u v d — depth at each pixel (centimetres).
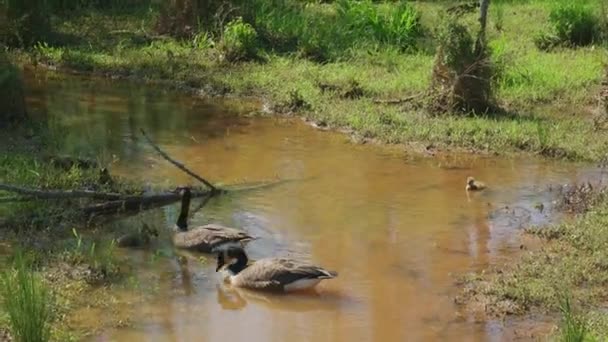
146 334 902
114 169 1372
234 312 955
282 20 2206
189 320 934
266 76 1902
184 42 2158
